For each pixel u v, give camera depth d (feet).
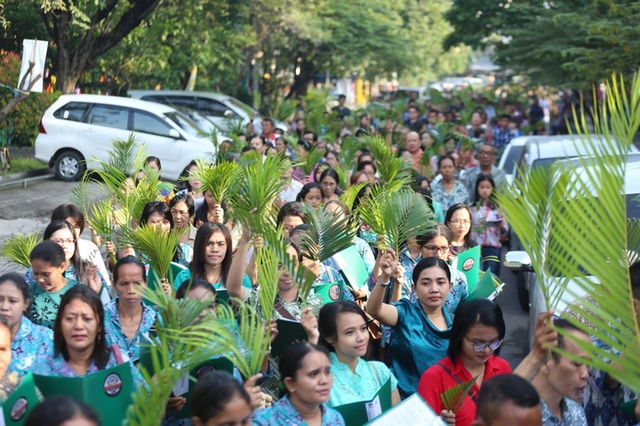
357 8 148.56
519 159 58.29
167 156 78.59
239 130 77.00
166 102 100.83
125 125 79.30
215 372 16.74
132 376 18.44
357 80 233.35
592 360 15.66
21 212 64.59
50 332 22.82
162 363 19.25
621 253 15.97
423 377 21.47
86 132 78.89
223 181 33.17
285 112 104.17
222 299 24.27
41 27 93.09
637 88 16.62
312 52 147.64
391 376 21.85
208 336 18.11
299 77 152.97
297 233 27.84
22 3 79.30
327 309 21.22
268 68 148.05
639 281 19.92
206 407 16.25
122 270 23.73
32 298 26.02
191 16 99.30
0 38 93.35
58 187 75.82
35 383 17.87
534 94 154.71
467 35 124.36
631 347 15.69
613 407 21.22
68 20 87.92
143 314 24.29
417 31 184.85
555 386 18.72
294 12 132.46
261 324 21.34
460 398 19.99
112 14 91.30
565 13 94.22
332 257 28.73
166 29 100.22
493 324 20.72
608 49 86.33
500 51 114.01
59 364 20.04
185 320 19.56
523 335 41.63
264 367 22.61
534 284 35.19
